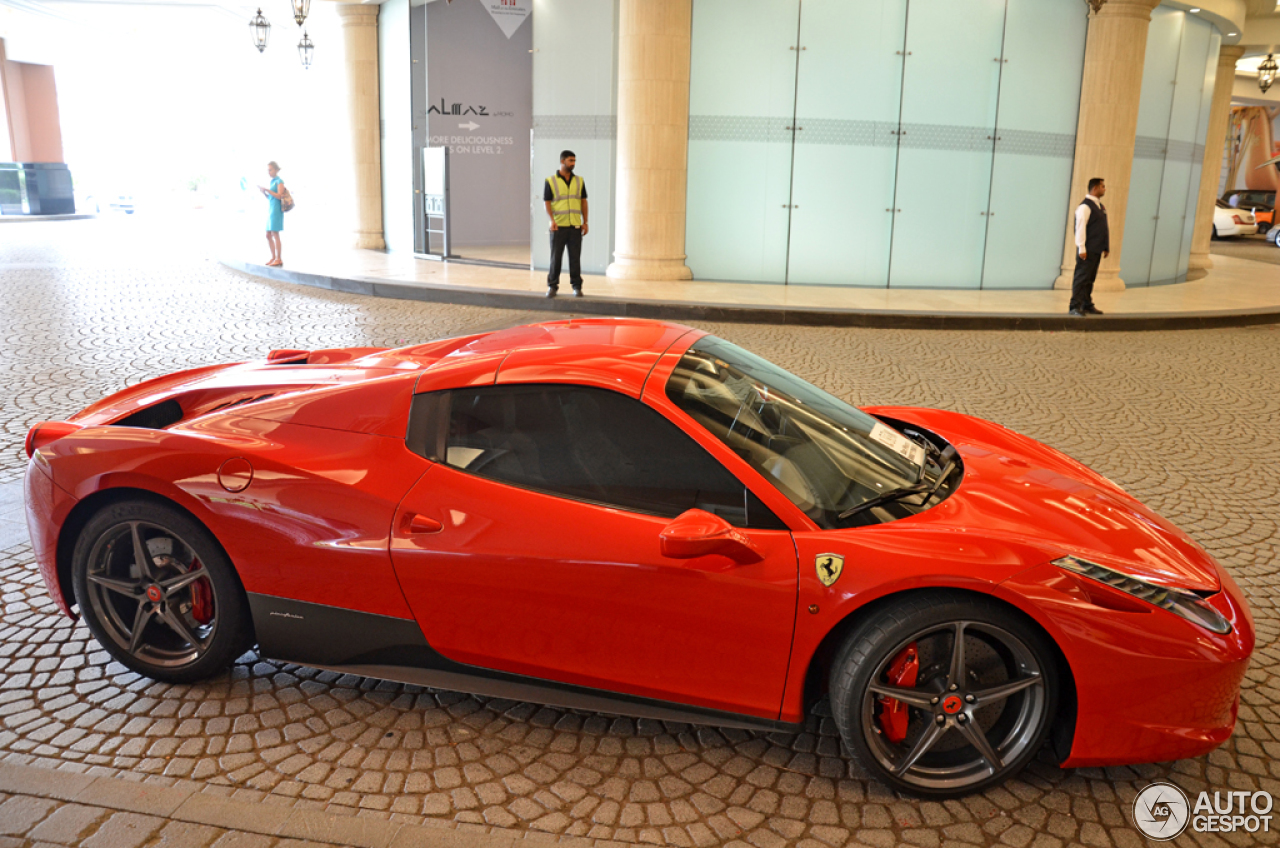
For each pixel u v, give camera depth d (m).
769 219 15.00
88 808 2.48
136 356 8.02
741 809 2.56
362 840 2.38
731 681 2.62
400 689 3.14
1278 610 3.87
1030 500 2.82
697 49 14.45
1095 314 12.21
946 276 15.38
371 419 2.93
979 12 14.45
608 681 2.71
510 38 19.16
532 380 2.83
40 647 3.34
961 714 2.54
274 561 2.84
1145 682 2.48
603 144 14.88
